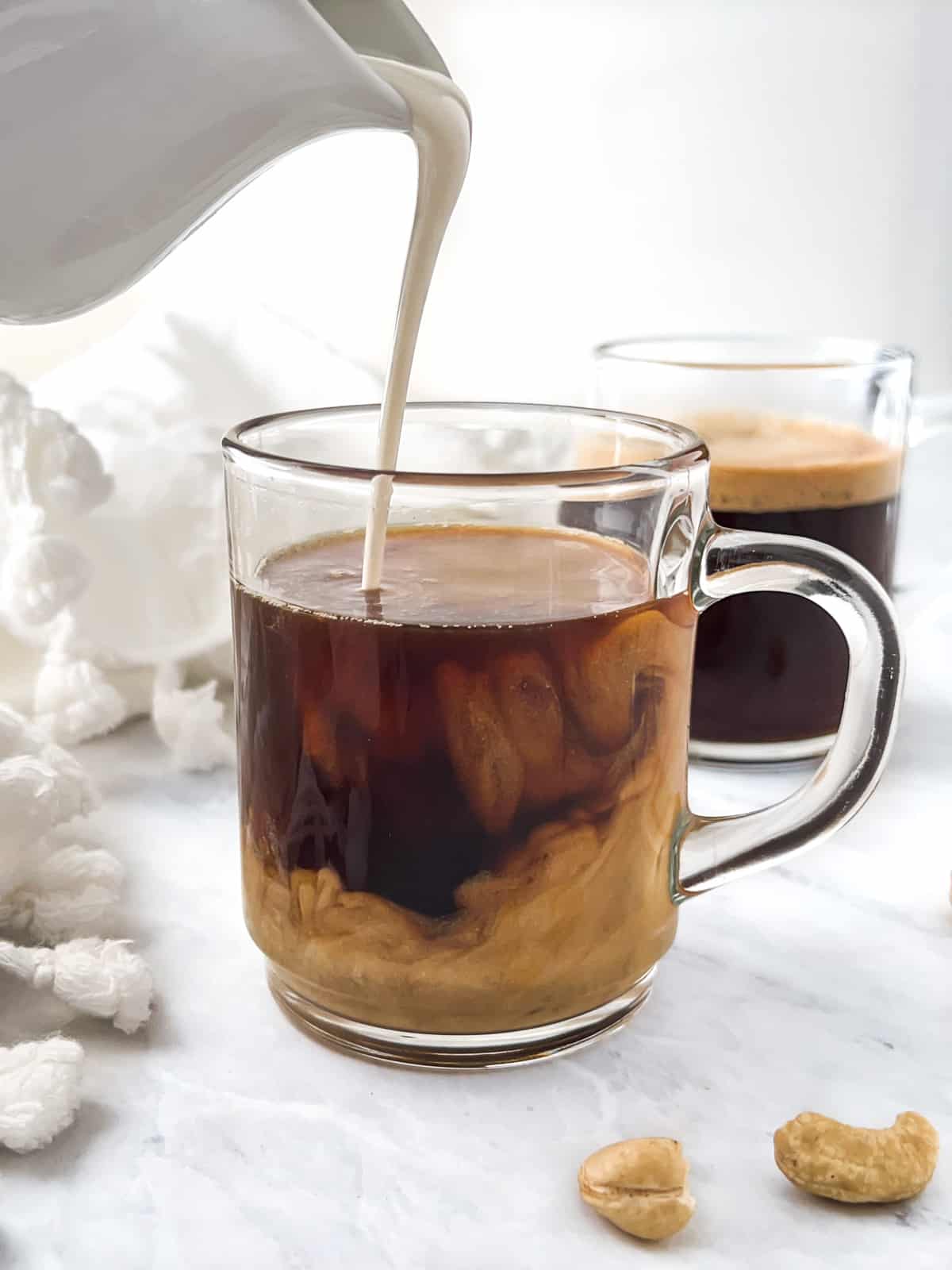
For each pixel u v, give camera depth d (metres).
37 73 0.27
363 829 0.29
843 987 0.34
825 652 0.42
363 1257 0.27
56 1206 0.28
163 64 0.27
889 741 0.33
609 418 0.34
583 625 0.29
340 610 0.29
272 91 0.28
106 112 0.28
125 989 0.32
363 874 0.30
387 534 0.32
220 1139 0.30
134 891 0.37
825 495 0.41
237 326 0.51
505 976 0.30
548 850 0.30
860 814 0.41
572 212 0.79
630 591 0.30
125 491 0.43
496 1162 0.29
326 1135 0.30
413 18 0.32
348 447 0.34
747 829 0.33
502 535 0.31
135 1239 0.28
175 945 0.35
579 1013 0.31
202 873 0.38
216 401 0.49
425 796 0.29
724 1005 0.34
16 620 0.42
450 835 0.29
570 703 0.29
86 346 0.65
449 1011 0.30
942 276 0.90
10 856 0.33
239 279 0.71
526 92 0.77
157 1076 0.31
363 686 0.29
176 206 0.29
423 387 0.79
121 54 0.27
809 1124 0.29
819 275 0.86
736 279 0.85
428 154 0.31
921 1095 0.31
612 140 0.79
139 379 0.49
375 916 0.30
